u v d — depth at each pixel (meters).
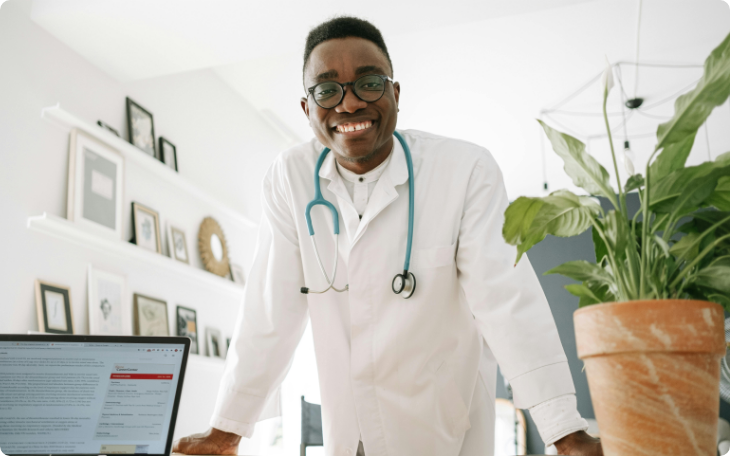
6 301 2.33
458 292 1.24
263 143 4.70
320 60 1.16
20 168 2.47
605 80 0.69
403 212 1.25
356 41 1.17
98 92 2.99
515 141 5.20
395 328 1.19
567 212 0.73
